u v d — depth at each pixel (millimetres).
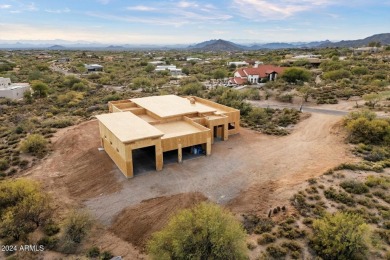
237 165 31766
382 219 20781
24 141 37188
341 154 33094
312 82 78938
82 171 31031
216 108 44844
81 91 80562
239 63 134125
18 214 20828
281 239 19578
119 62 165125
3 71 111438
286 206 23297
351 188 24766
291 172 29578
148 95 70188
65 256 18938
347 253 17609
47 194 25328
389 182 25172
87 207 24453
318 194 24469
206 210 18359
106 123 32812
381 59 109188
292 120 47125
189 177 29172
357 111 45875
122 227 22000
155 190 26797
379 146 34719
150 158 33719
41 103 66188
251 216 22469
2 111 58875
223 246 16484
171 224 18016
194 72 123500
